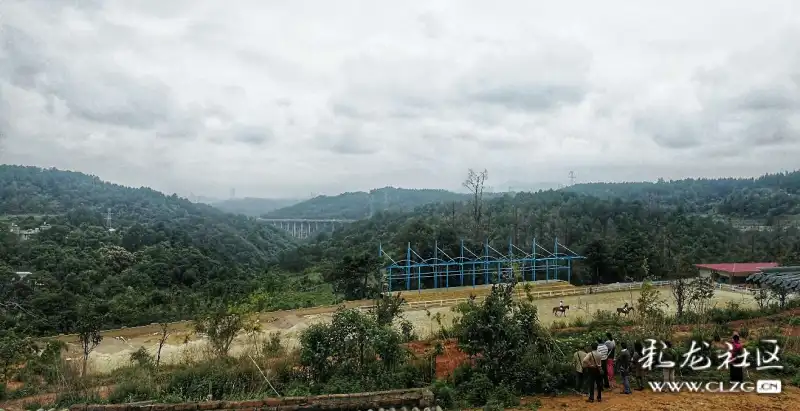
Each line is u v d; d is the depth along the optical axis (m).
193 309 47.44
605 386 16.16
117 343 30.67
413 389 14.77
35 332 38.28
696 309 31.50
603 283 64.31
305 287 65.94
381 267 53.88
